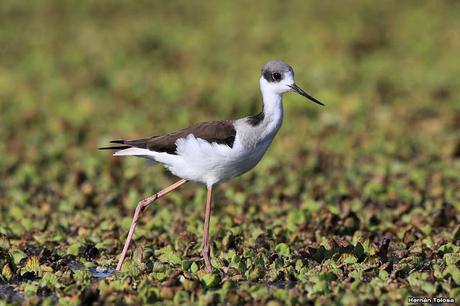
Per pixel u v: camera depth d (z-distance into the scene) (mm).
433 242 10070
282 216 11570
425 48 22516
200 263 9430
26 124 16875
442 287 8312
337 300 7953
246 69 20875
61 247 10297
